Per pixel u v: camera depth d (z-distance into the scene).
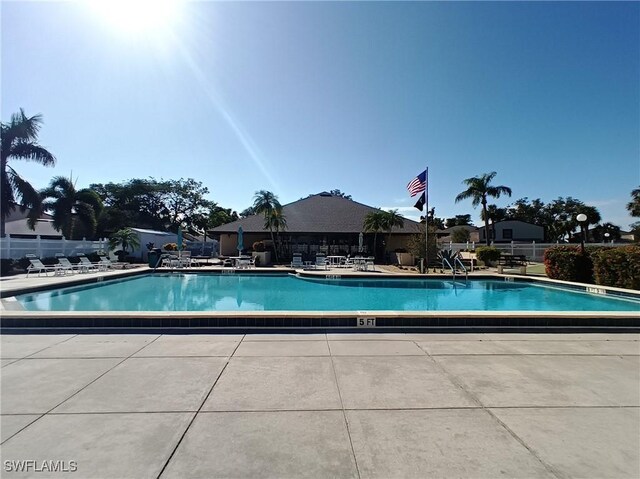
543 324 6.25
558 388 3.71
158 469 2.36
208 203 54.31
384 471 2.36
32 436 2.74
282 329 6.09
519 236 48.47
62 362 4.43
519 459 2.50
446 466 2.42
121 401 3.34
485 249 24.33
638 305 11.30
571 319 6.26
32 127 22.03
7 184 21.25
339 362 4.47
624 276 12.36
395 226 28.36
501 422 3.01
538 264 26.53
